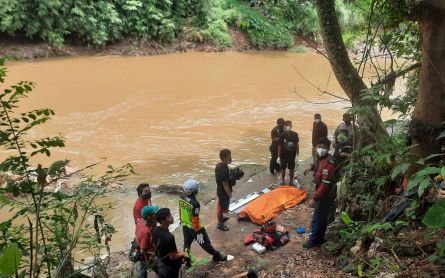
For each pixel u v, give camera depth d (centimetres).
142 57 2673
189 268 620
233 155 1274
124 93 1881
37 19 2419
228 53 2889
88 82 2030
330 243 620
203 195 977
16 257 200
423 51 505
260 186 968
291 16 3020
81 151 1273
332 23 663
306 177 1004
